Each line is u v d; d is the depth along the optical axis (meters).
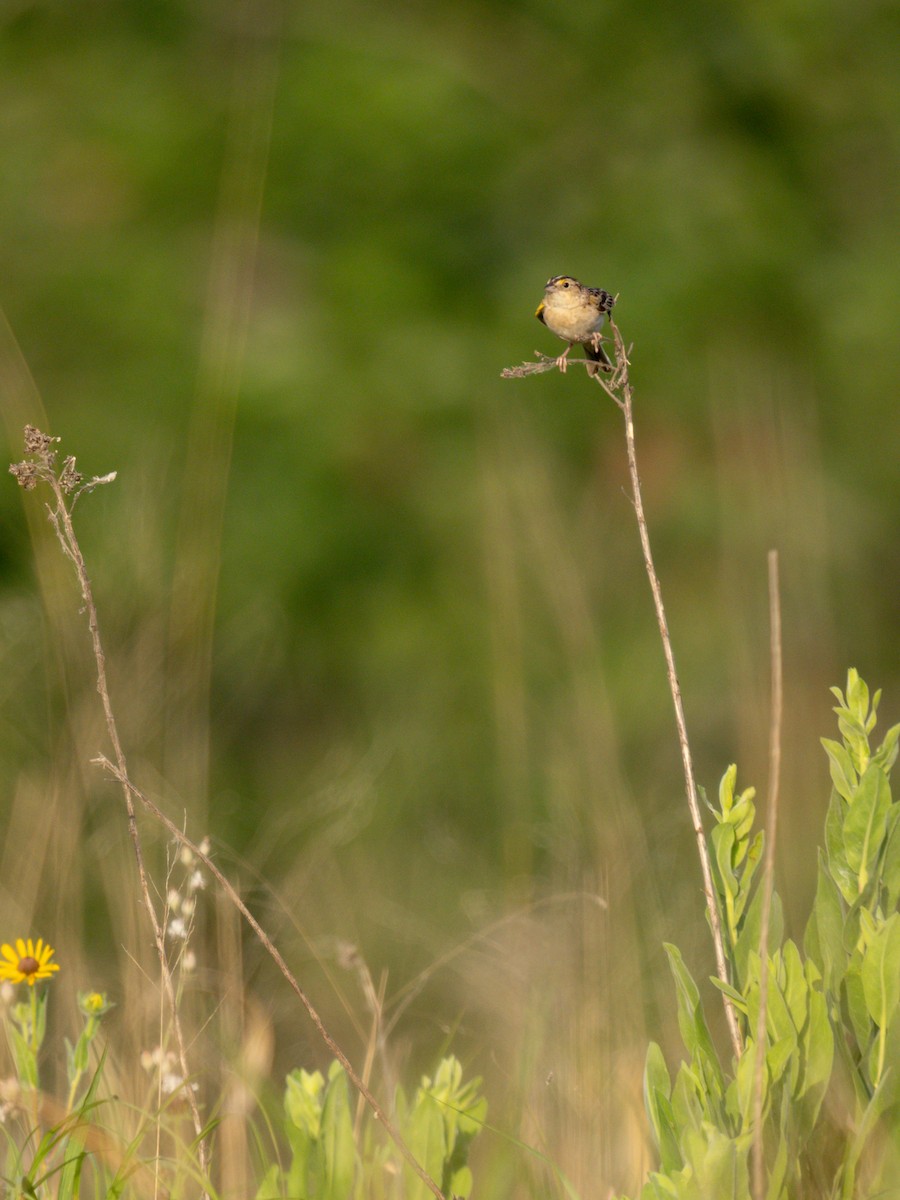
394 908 8.48
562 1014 5.14
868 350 13.38
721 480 12.50
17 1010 3.89
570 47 14.48
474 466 12.23
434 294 13.12
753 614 11.77
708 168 13.70
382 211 13.52
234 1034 4.59
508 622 10.44
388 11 14.53
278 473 12.28
